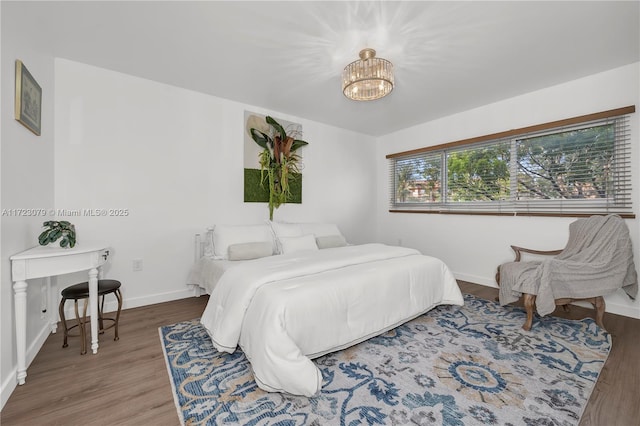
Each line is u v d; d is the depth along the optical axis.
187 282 3.05
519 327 2.29
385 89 2.28
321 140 4.22
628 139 2.53
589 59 2.41
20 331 1.52
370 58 2.19
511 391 1.48
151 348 1.96
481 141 3.51
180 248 3.03
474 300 2.96
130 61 2.47
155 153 2.87
